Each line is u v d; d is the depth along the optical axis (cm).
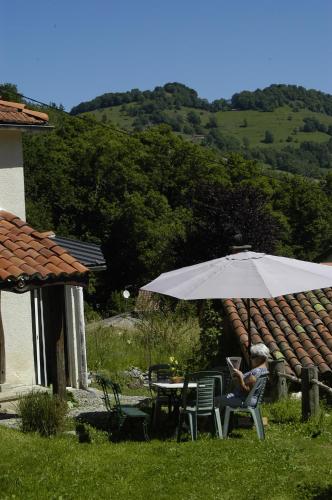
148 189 5016
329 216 5638
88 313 3391
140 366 1902
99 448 1045
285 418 1234
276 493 860
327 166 9881
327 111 12619
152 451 1030
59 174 4728
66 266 1221
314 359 1592
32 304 1518
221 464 960
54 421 1098
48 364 1532
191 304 2333
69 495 850
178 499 841
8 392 1392
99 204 4794
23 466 946
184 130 10781
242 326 1691
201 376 1097
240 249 1235
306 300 1816
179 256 3962
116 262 4800
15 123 1431
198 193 3994
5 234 1300
